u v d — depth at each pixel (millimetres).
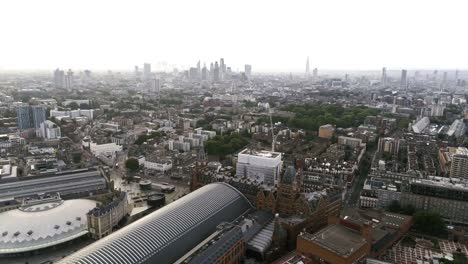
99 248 180000
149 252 189250
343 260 189125
